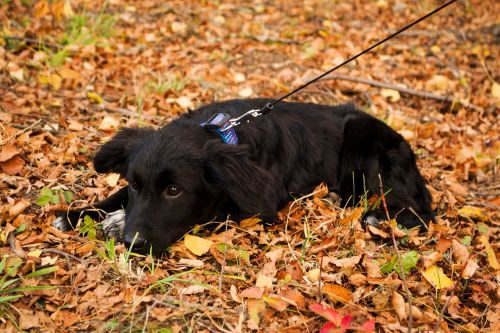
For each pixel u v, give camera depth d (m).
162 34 2.91
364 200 1.88
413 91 2.56
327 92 2.52
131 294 1.54
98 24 2.71
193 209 1.69
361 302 1.62
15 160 1.86
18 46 2.44
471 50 3.17
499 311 1.64
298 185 1.86
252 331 1.51
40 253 1.61
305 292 1.60
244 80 2.56
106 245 1.62
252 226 1.74
